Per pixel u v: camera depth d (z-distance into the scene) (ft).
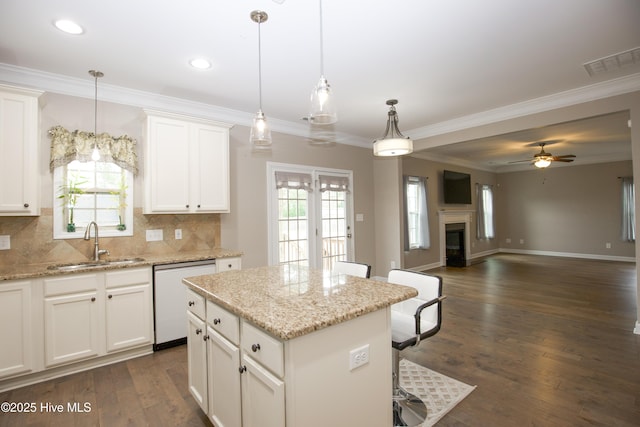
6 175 8.09
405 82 10.48
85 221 9.94
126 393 7.46
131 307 9.09
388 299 5.04
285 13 6.80
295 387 3.89
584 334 10.60
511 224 30.99
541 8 6.79
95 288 8.55
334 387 4.33
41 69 9.09
